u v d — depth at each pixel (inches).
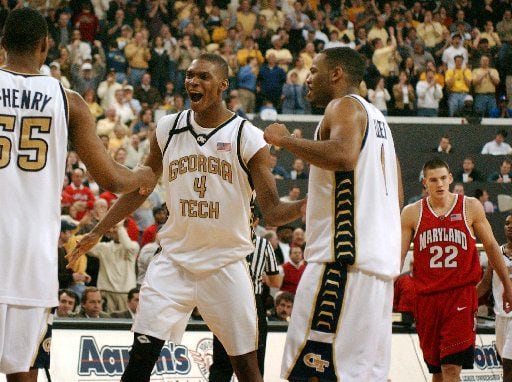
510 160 839.1
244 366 230.8
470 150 886.4
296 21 958.4
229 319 228.5
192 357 340.2
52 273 173.6
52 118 174.4
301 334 192.9
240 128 230.2
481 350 392.2
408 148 873.5
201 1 967.0
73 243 485.1
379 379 195.0
